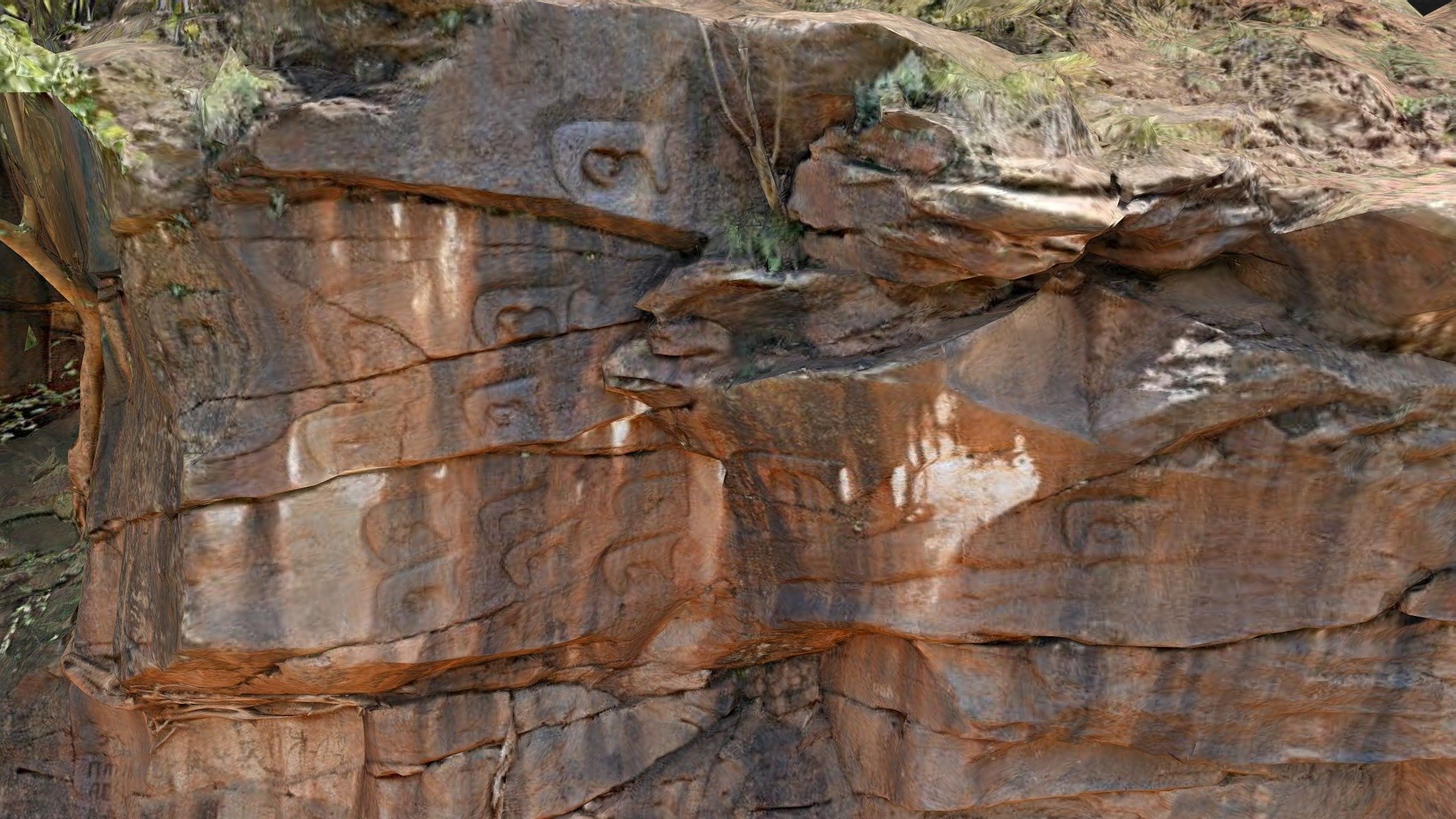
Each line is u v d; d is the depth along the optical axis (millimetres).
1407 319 3734
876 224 3699
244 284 3811
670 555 4777
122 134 3602
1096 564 4297
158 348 3955
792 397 4035
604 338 4246
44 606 5430
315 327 3885
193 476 3873
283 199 3711
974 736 4637
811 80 3721
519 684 4844
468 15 3566
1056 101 3619
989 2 4527
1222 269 4059
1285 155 4004
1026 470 4094
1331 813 4883
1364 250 3641
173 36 3861
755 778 5258
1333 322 3875
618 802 5133
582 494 4484
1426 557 4160
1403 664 4359
